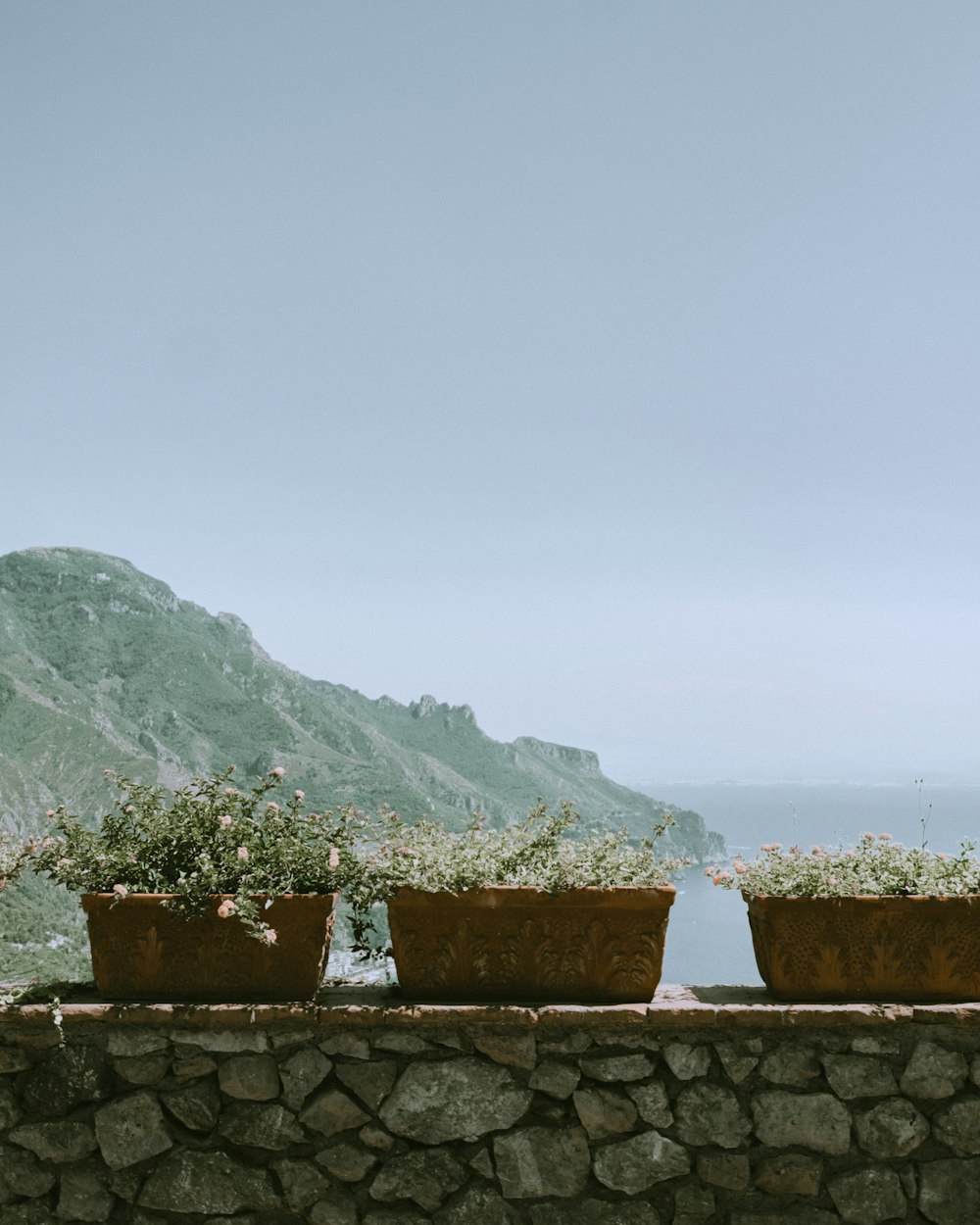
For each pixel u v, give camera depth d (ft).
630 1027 9.43
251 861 9.78
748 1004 9.73
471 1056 9.42
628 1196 9.22
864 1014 9.43
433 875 9.70
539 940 9.77
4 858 10.13
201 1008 9.38
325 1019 9.36
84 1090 9.36
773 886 10.09
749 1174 9.24
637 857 10.06
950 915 9.78
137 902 9.55
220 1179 9.23
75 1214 9.20
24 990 9.88
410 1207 9.20
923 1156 9.30
